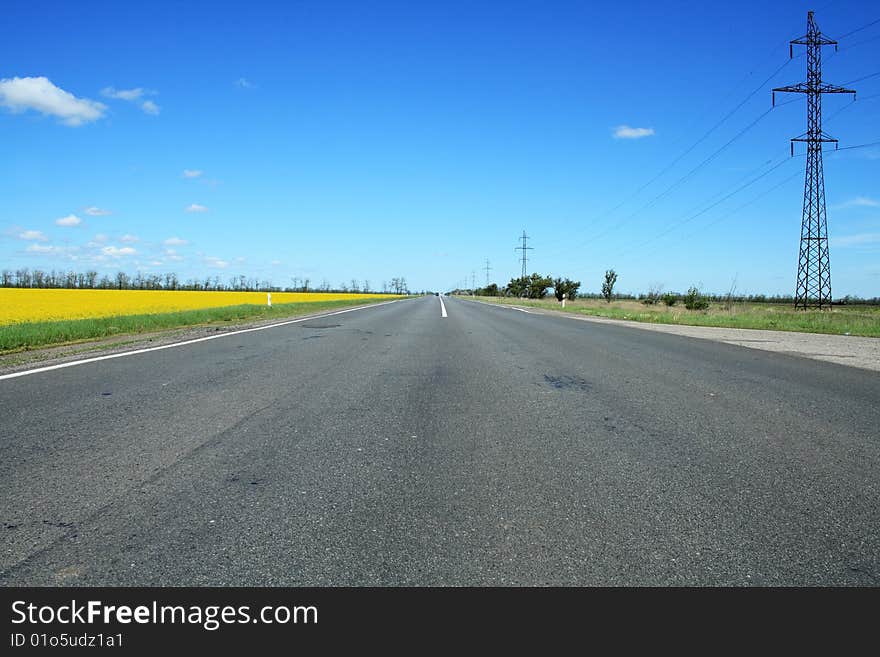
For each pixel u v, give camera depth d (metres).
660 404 6.36
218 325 19.47
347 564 2.67
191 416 5.55
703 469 4.07
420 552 2.79
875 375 8.70
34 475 3.80
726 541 2.93
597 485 3.73
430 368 9.02
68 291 52.84
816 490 3.67
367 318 23.95
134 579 2.54
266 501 3.40
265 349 11.41
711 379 8.13
